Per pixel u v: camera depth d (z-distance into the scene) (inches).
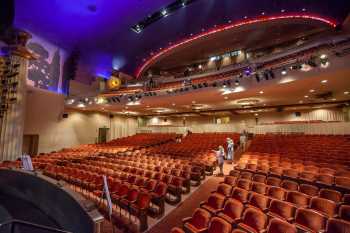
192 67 820.0
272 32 592.1
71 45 502.6
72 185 291.6
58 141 605.3
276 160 332.8
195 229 134.1
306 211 135.3
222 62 757.3
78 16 398.9
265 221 128.7
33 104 483.8
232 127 736.3
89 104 641.0
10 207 176.7
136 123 992.9
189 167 306.5
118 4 372.5
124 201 194.7
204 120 929.5
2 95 331.9
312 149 393.7
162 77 686.5
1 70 335.0
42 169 350.9
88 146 635.5
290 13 475.2
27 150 524.4
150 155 465.4
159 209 190.2
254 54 706.2
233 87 475.8
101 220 109.8
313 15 458.6
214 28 534.6
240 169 294.2
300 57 392.5
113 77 669.3
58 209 147.3
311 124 573.0
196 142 604.7
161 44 589.6
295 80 386.6
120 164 365.1
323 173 245.1
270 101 612.7
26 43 400.8
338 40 353.7
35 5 354.3
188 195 242.2
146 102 625.3
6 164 306.8
